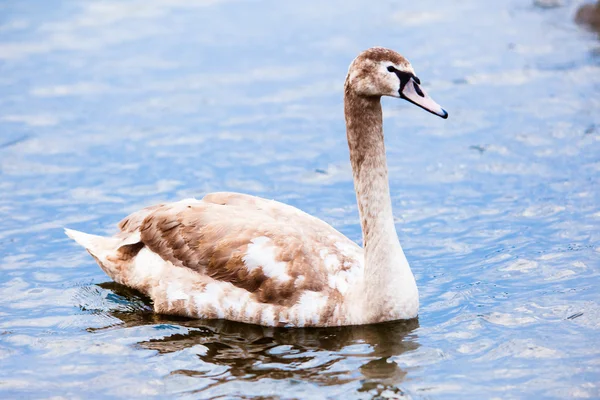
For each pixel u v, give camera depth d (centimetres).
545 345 1180
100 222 1652
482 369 1134
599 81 2220
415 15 2744
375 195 1231
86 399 1102
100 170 1866
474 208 1647
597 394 1067
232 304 1272
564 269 1397
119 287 1409
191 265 1302
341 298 1246
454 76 2303
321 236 1302
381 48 1207
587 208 1602
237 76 2336
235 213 1319
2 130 2056
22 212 1695
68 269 1488
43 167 1883
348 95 1227
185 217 1325
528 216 1595
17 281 1445
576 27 2619
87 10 2841
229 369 1155
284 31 2627
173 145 1977
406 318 1252
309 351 1193
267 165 1870
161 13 2811
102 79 2339
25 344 1243
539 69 2319
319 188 1766
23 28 2694
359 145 1232
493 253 1474
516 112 2072
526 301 1309
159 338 1247
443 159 1869
